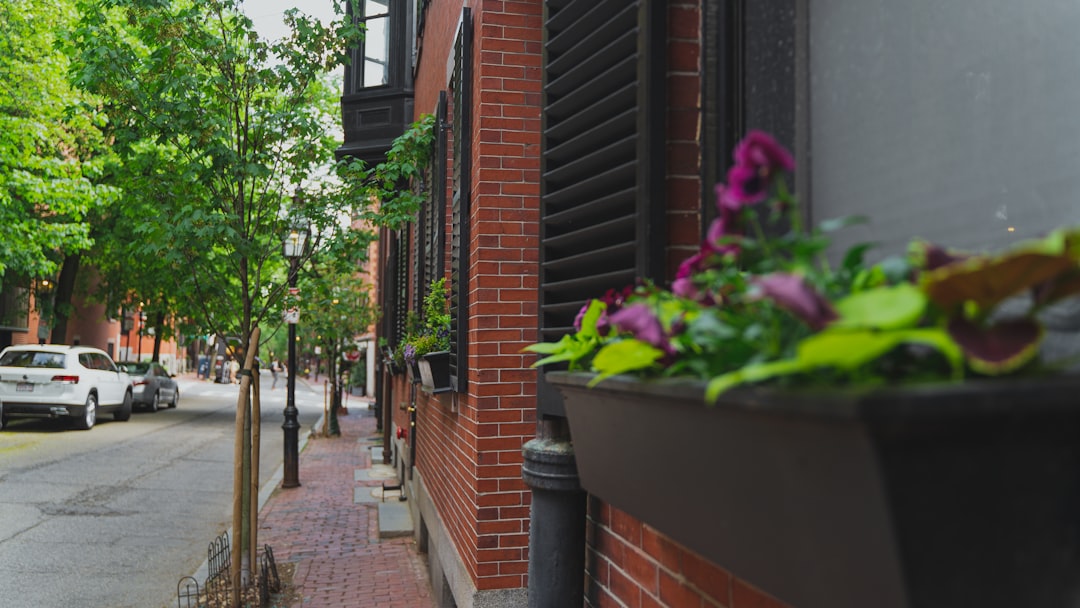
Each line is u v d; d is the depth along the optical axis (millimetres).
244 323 6934
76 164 18000
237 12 6723
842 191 1856
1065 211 1632
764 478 1130
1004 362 841
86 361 20500
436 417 7180
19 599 6543
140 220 6684
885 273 1065
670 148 2193
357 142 12055
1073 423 905
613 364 1446
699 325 1184
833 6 1911
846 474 918
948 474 881
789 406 941
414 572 7844
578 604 2971
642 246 2178
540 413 3150
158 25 6602
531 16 4992
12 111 16391
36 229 17641
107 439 18016
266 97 7047
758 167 1100
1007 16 1783
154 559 8000
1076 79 1678
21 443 16375
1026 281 854
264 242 7250
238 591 6422
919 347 1087
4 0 15555
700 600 1943
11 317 27344
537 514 3000
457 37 5883
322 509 11367
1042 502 908
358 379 46531
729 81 2094
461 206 5488
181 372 66688
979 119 1813
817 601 1120
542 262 2859
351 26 6969
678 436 1357
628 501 1787
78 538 8680
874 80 1853
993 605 905
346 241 7191
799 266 1069
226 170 6707
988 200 1742
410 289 10898
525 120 4949
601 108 2484
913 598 894
